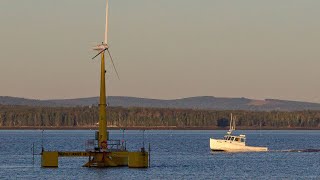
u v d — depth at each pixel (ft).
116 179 475.31
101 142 522.06
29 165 604.90
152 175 502.38
